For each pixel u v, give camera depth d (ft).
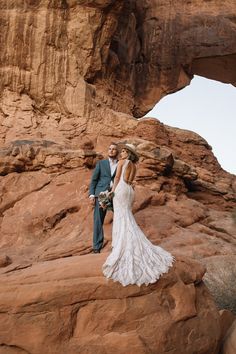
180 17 83.56
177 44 82.48
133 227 23.84
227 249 39.32
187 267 24.14
